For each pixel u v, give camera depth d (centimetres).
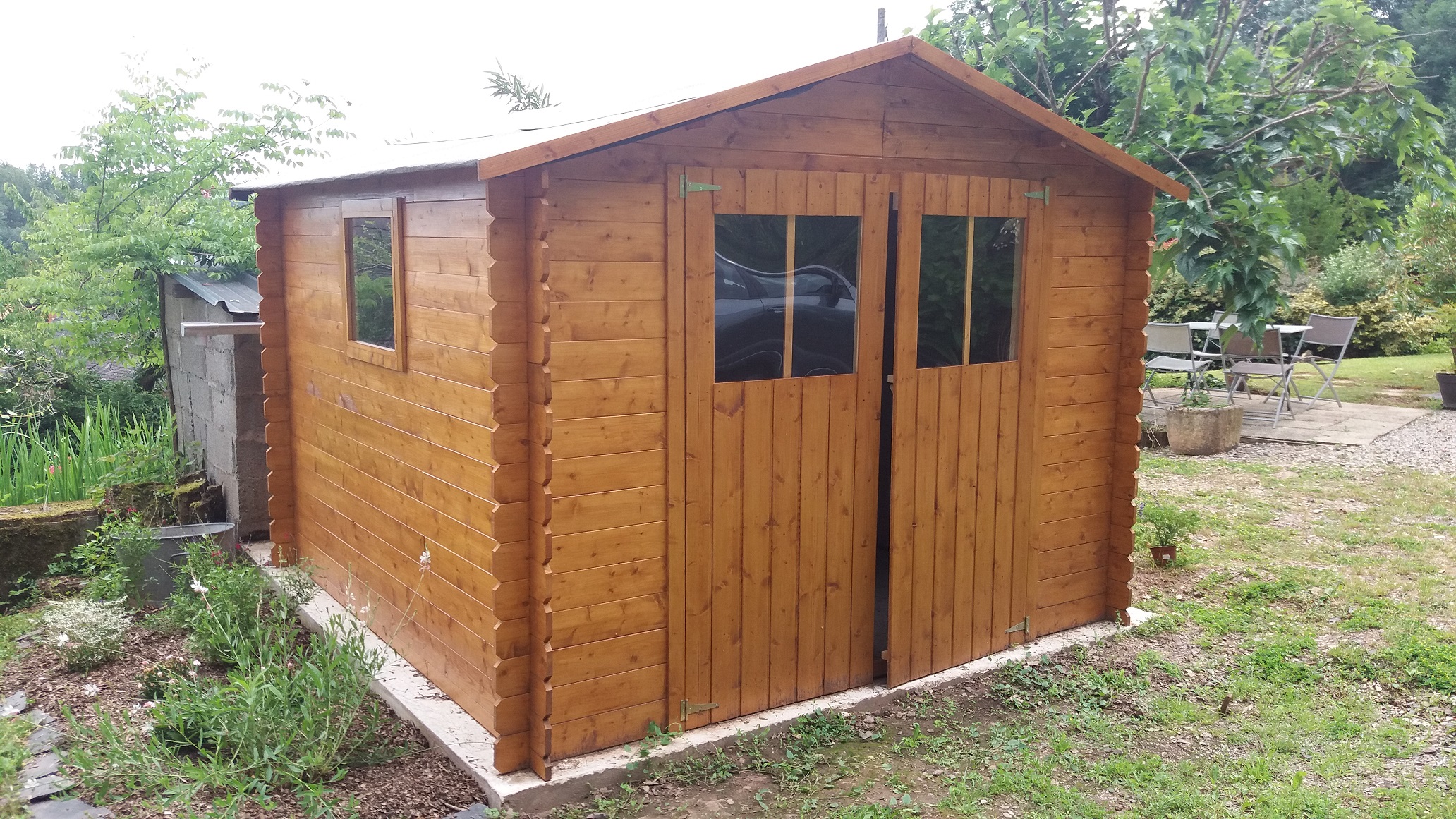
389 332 509
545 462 396
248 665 465
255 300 763
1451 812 400
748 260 445
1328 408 1266
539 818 398
